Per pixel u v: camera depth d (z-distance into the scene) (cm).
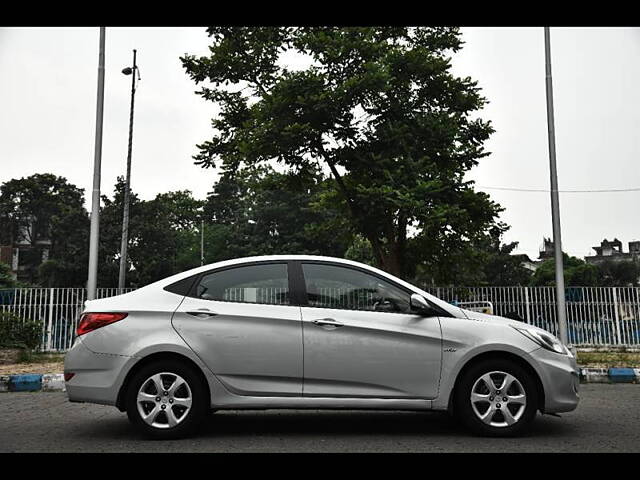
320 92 1697
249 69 2128
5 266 3189
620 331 1575
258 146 1752
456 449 507
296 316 555
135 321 550
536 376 557
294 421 641
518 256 5056
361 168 1800
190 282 573
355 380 546
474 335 553
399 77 1802
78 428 611
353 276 578
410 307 566
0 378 947
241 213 5453
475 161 1877
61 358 1403
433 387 546
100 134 1280
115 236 4316
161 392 544
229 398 543
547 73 1397
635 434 569
